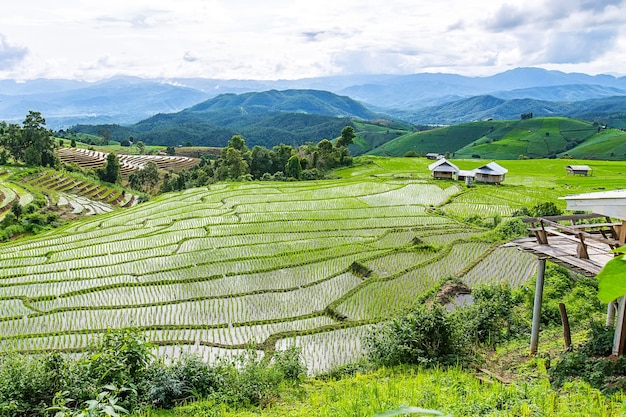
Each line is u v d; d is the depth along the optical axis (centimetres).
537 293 1462
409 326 1661
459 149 18100
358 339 2198
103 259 3759
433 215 4925
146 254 3847
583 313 1867
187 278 3212
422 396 1135
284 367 1644
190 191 7006
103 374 1329
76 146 17238
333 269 3303
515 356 1563
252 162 10138
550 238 1530
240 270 3344
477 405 1048
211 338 2339
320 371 1866
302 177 9200
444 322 1620
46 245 4272
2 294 3050
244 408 1377
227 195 6406
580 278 2284
